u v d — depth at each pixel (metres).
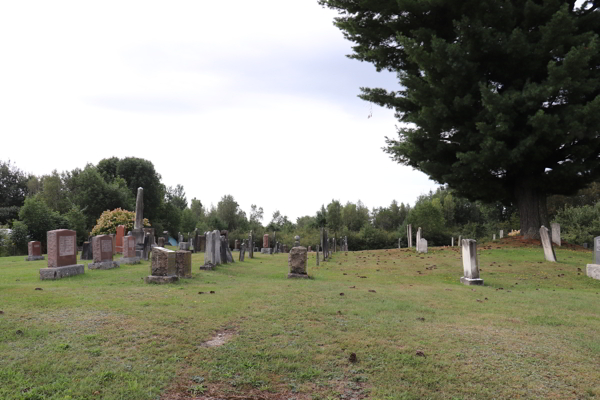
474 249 13.27
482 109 20.17
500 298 10.26
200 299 8.78
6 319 6.62
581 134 17.91
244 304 8.40
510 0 20.11
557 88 17.41
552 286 13.18
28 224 34.41
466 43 19.31
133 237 18.06
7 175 54.41
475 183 21.98
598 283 13.61
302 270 13.53
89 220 45.09
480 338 6.52
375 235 58.38
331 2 21.98
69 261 13.00
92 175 46.22
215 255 17.02
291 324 7.01
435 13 20.09
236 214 71.69
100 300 8.32
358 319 7.46
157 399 4.28
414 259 20.22
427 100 20.36
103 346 5.61
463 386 4.78
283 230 65.06
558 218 43.22
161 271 11.35
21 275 13.44
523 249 20.69
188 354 5.50
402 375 5.03
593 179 21.80
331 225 60.12
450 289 11.72
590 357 5.78
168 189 84.12
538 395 4.61
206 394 4.46
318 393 4.55
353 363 5.37
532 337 6.66
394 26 21.23
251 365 5.21
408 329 6.91
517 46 18.41
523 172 22.47
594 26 20.02
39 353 5.25
